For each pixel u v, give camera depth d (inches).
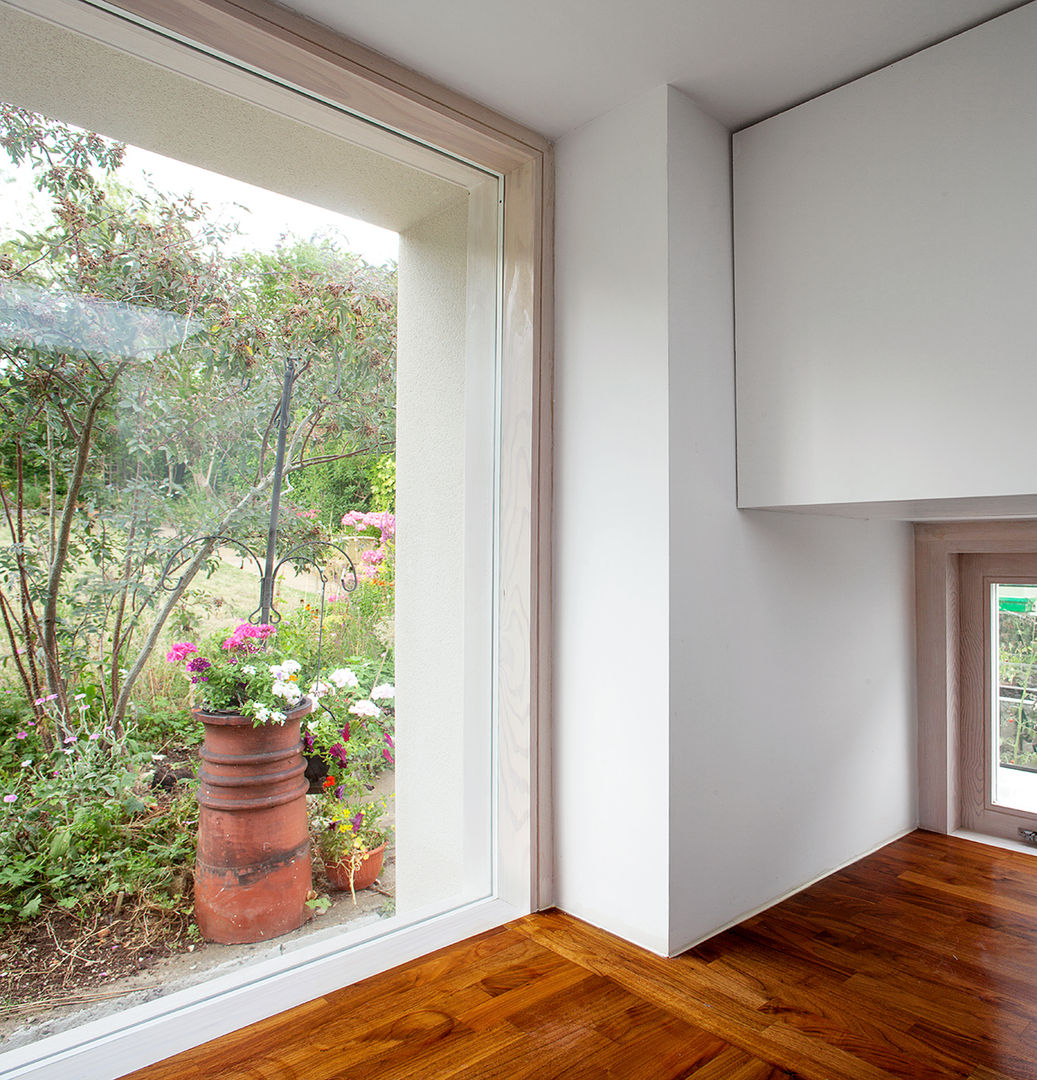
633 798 68.9
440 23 60.2
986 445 59.0
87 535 56.6
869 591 91.0
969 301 60.1
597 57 64.5
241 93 64.1
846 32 61.1
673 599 66.6
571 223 76.4
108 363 57.6
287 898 66.4
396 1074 51.2
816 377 69.0
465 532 79.0
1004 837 94.8
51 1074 50.8
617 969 64.4
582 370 74.9
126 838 58.1
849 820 87.0
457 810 78.3
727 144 75.9
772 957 66.1
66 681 55.5
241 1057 53.1
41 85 54.8
